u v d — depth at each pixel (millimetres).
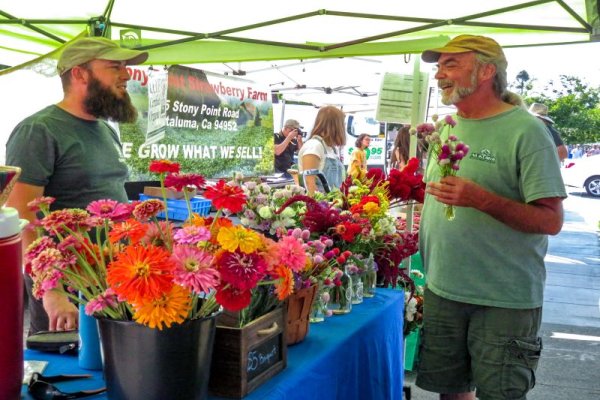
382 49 3525
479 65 2129
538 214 2002
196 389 1139
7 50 3883
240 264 1093
